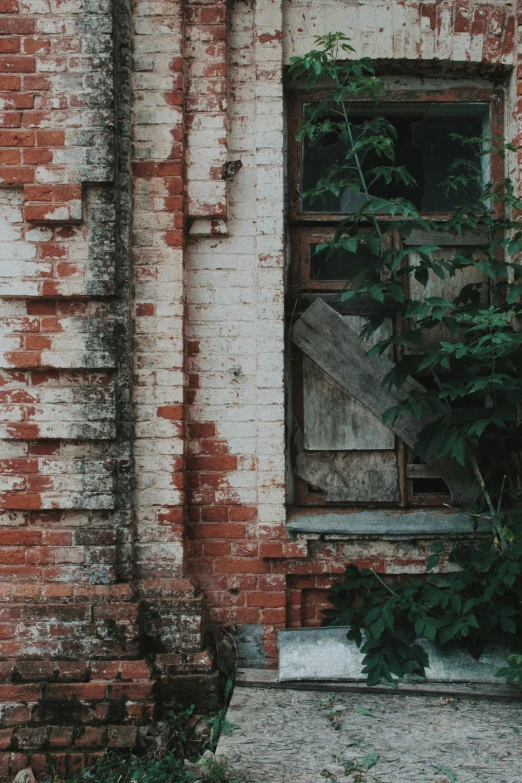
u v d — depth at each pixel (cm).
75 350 349
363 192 400
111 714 333
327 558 375
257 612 371
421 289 393
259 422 371
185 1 366
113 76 352
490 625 338
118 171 357
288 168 394
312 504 392
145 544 360
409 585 359
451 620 339
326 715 321
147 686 336
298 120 394
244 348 372
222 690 355
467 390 335
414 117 403
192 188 365
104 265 349
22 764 320
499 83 394
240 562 372
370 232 359
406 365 354
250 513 372
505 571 328
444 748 292
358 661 350
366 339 357
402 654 345
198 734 335
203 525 372
